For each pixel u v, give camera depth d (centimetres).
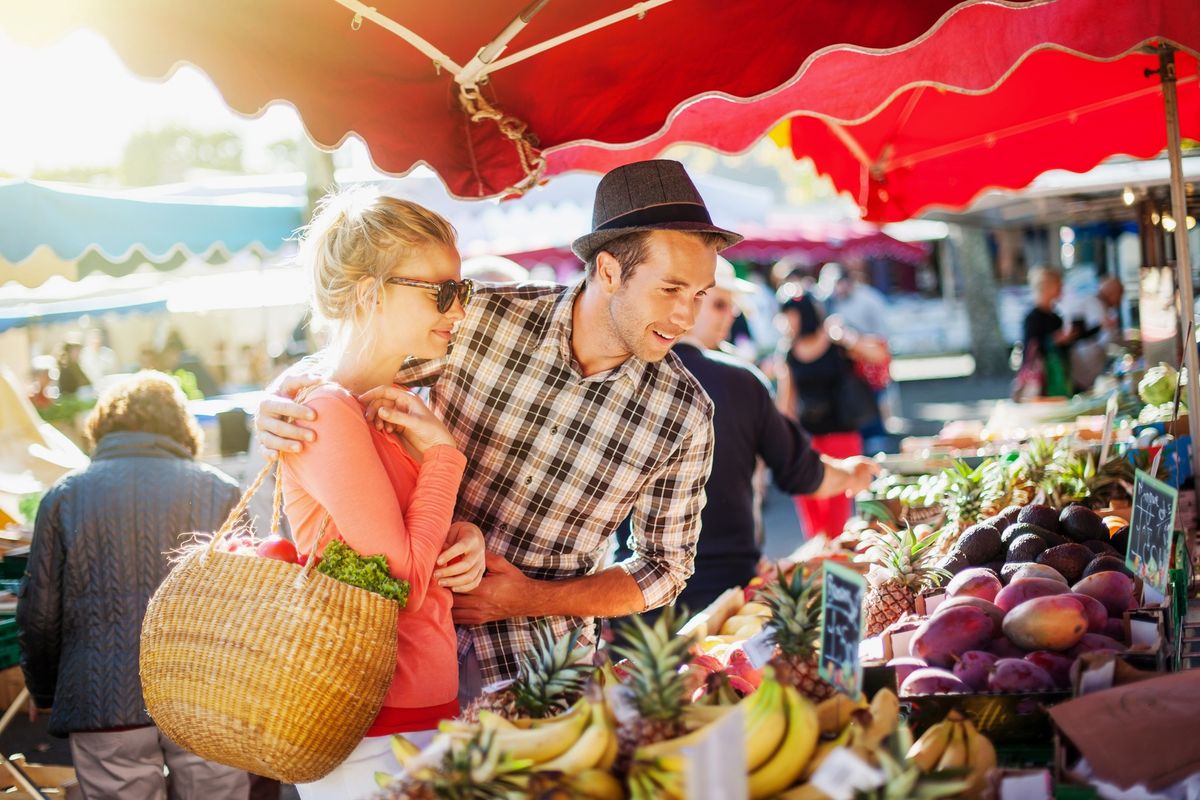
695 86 321
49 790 435
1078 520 319
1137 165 687
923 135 553
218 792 413
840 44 295
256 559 215
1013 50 371
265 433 225
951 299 3048
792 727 159
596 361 290
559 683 203
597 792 155
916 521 457
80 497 407
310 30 291
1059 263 2231
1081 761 186
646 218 266
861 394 944
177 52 272
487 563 283
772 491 1418
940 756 182
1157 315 605
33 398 1261
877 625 301
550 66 323
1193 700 186
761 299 1819
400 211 242
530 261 1259
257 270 1052
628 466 296
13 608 482
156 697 216
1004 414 802
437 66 311
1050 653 229
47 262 804
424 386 298
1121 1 335
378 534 221
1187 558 313
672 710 166
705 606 462
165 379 444
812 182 2184
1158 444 442
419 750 189
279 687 207
